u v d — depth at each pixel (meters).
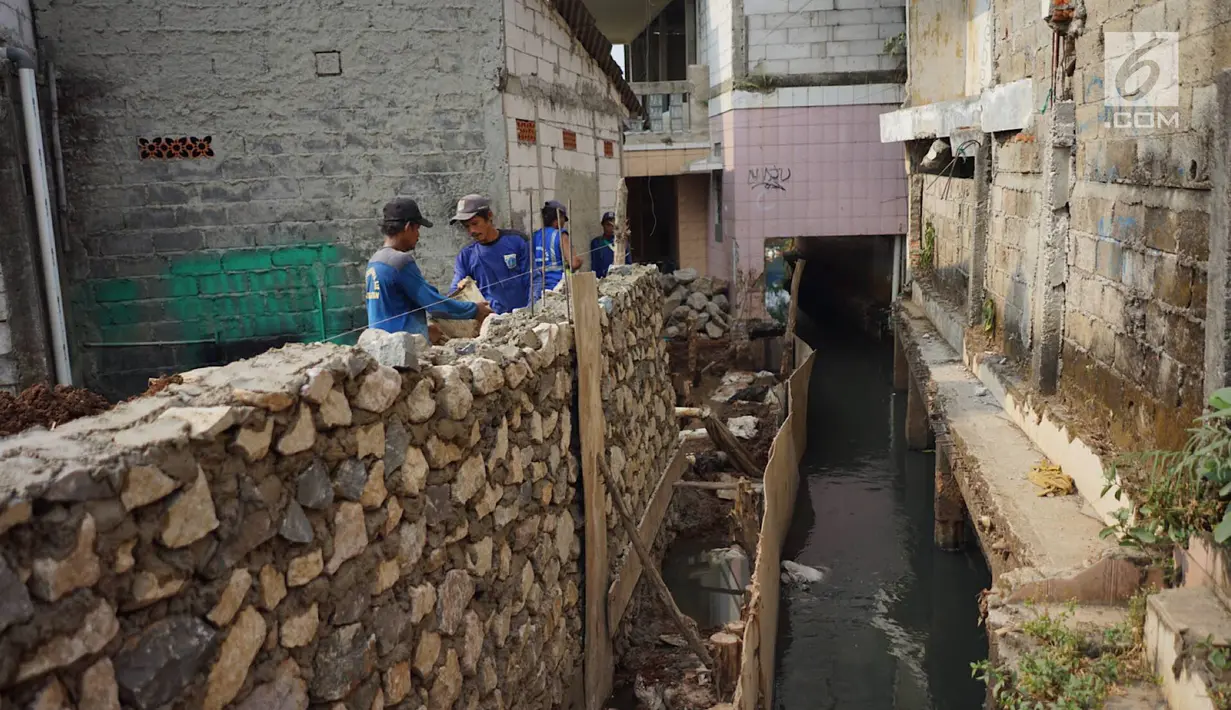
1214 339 4.28
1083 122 6.61
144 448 2.43
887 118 14.74
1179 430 4.84
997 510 6.04
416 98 8.47
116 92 8.10
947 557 9.23
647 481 8.35
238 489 2.76
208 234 8.37
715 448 11.81
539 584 5.19
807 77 17.50
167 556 2.50
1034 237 7.85
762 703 6.47
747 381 15.93
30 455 2.32
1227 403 4.02
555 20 10.15
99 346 8.34
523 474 4.93
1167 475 4.72
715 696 6.49
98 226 8.21
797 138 17.70
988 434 7.55
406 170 8.55
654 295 9.55
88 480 2.26
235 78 8.23
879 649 8.26
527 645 4.93
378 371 3.45
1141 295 5.41
